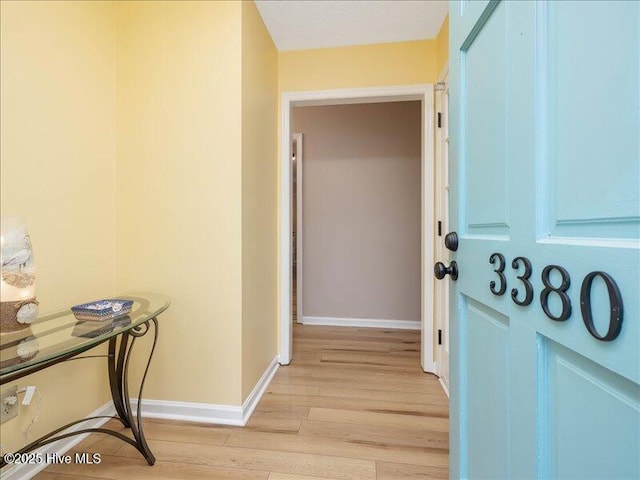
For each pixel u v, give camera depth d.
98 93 1.52
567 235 0.48
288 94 2.23
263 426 1.53
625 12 0.39
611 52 0.41
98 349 1.53
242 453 1.34
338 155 3.19
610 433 0.41
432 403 1.75
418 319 3.11
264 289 1.96
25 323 0.98
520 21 0.58
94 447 1.38
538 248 0.54
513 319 0.62
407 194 3.11
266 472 1.23
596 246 0.42
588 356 0.44
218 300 1.57
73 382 1.41
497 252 0.68
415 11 1.83
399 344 2.68
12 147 1.14
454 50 0.90
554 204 0.51
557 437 0.51
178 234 1.59
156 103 1.59
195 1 1.57
